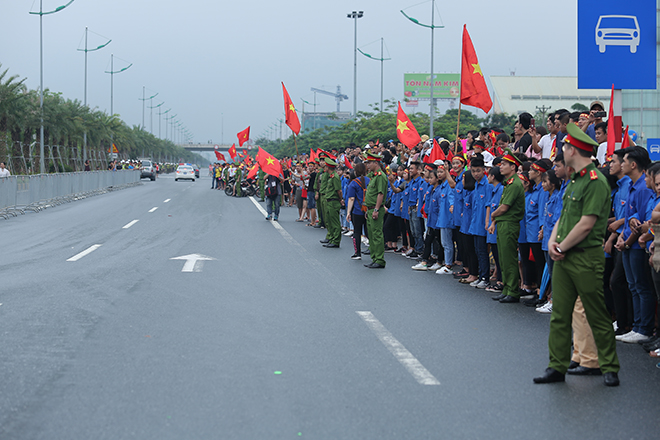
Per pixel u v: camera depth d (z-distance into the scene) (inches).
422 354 231.6
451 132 1947.6
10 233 632.4
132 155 3986.2
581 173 204.8
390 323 277.7
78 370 209.2
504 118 2529.5
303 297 331.9
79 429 162.2
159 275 393.4
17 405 178.4
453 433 161.6
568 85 4116.6
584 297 203.6
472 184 384.2
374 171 440.8
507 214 333.4
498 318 293.1
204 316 285.3
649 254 255.9
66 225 715.4
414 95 3095.5
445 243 420.5
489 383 201.5
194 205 1055.6
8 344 239.1
